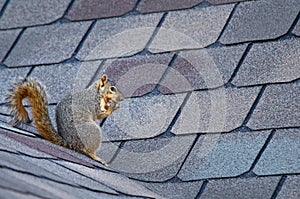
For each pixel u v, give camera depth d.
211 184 10.32
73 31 12.41
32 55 12.34
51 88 11.89
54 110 11.67
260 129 10.70
